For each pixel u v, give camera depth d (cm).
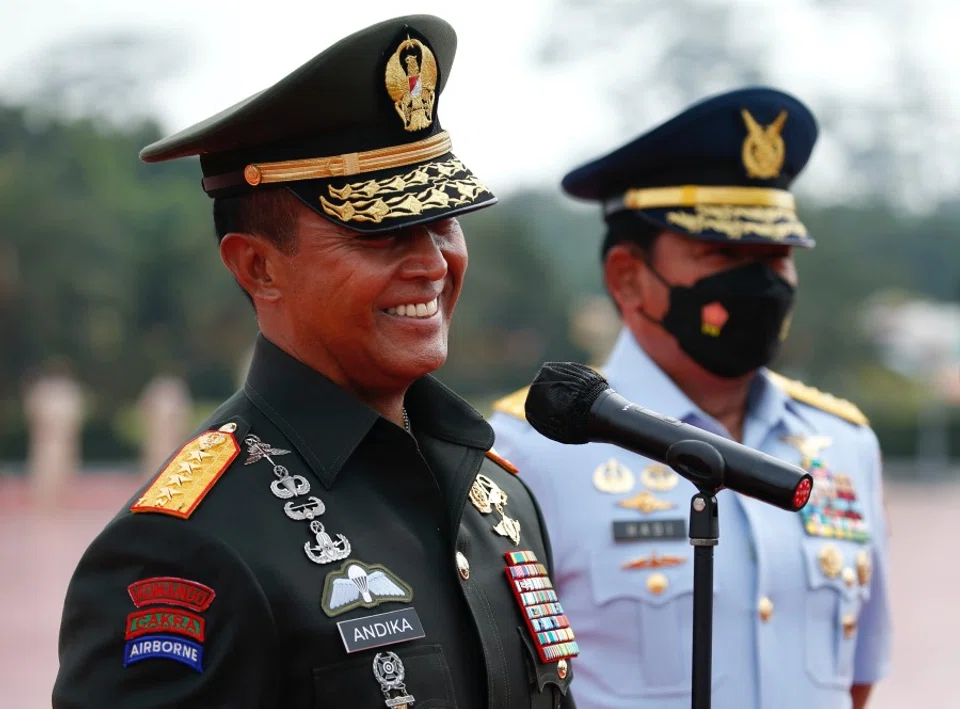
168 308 9956
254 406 662
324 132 638
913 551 4091
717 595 946
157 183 11306
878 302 11975
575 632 963
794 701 948
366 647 596
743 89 996
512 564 694
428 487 662
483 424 686
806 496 613
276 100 623
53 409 5619
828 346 11094
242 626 585
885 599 1045
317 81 621
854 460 1041
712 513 621
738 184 1003
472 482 673
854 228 13662
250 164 649
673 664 948
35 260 9362
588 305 12219
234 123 633
